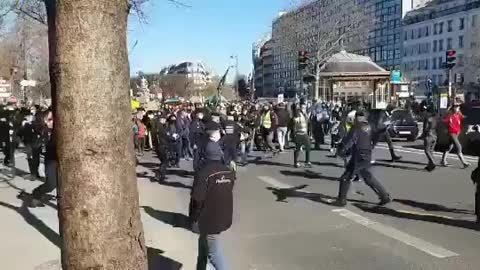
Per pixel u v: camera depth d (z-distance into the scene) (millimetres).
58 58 2662
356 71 35812
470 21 102000
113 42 2695
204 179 5281
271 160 18562
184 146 20562
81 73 2623
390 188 12047
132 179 2812
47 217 8867
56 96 2707
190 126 20453
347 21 48625
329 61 37625
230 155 11102
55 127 2750
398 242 7516
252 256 6957
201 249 5500
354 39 49719
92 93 2637
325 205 10352
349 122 18125
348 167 10141
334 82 37500
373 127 16938
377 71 35688
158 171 14523
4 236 7535
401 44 125688
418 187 12172
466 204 10125
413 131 26438
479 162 8414
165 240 7762
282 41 52125
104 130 2668
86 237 2676
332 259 6758
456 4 106000
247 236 7984
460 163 16672
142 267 2869
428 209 9734
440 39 111000
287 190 12195
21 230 7906
